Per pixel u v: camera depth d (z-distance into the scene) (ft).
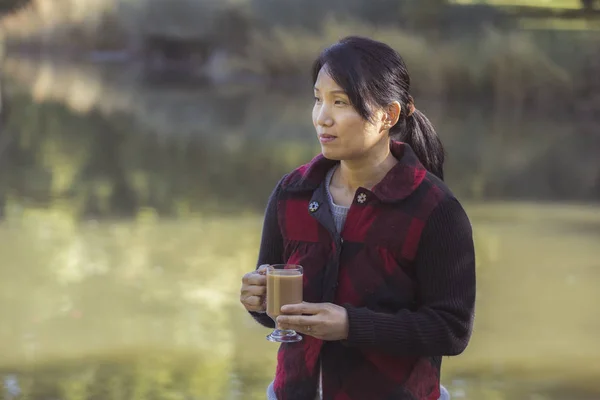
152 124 59.21
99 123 59.62
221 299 21.45
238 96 80.18
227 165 42.24
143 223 30.12
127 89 86.17
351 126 7.41
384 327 7.19
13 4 132.26
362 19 91.30
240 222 30.27
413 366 7.60
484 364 17.12
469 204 33.76
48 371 16.49
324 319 7.11
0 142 49.73
